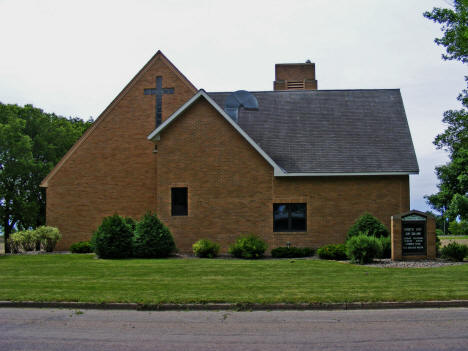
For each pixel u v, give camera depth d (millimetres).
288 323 10109
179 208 25172
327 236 24938
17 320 10484
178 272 16500
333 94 29438
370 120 27688
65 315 10953
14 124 40438
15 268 17859
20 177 42156
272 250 23406
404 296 12039
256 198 24891
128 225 22391
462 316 10680
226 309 11445
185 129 25281
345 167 25016
